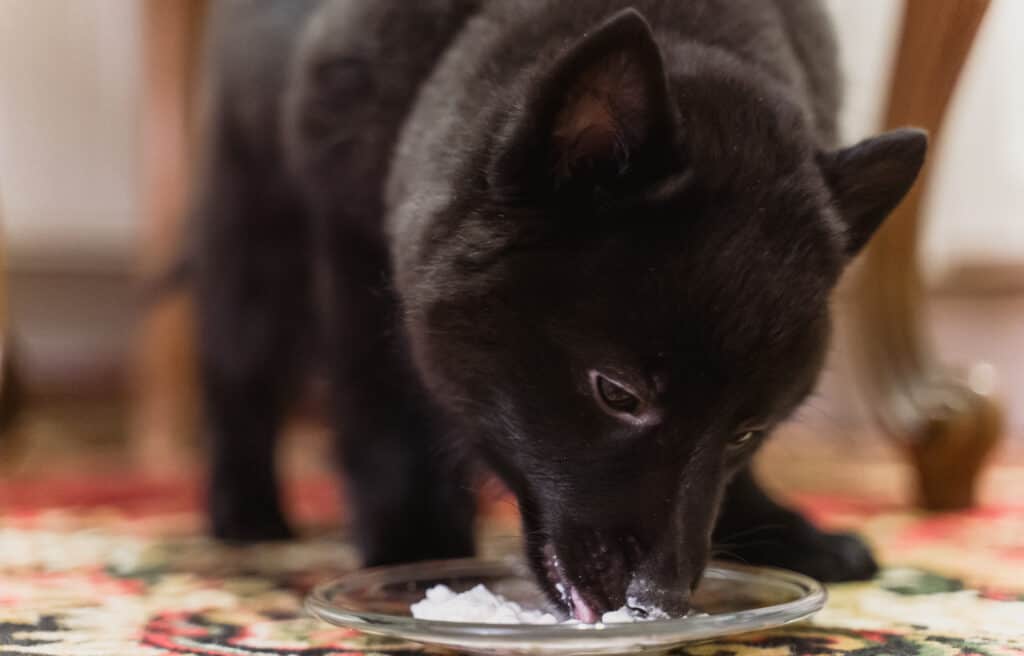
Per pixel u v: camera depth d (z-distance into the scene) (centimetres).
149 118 133
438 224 78
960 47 95
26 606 79
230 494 98
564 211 74
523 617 75
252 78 95
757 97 77
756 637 74
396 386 86
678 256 73
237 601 80
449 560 82
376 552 86
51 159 165
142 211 140
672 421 74
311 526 102
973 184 142
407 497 86
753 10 82
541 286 75
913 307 102
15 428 125
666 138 73
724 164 74
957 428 99
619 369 74
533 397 76
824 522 97
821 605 73
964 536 93
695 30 80
